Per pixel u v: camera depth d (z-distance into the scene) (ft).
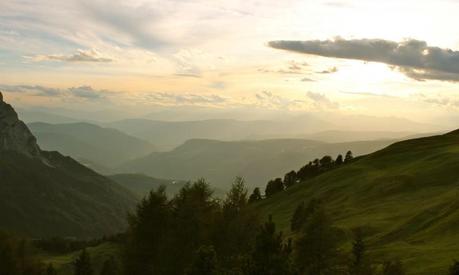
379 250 183.11
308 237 132.57
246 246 127.65
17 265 165.48
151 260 125.29
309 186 424.05
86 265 194.29
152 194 129.70
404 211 246.88
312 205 265.95
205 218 131.44
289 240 101.04
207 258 87.66
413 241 190.39
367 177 361.71
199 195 134.10
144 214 127.95
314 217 135.23
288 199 413.59
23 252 170.91
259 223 136.05
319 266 128.36
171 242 125.80
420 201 262.26
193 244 126.21
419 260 159.02
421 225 208.74
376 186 319.27
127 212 132.67
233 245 128.16
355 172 396.98
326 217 135.95
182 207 129.80
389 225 223.92
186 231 126.93
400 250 177.68
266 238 92.02
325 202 338.13
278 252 91.40
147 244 126.11
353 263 131.85
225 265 112.78
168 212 129.70
